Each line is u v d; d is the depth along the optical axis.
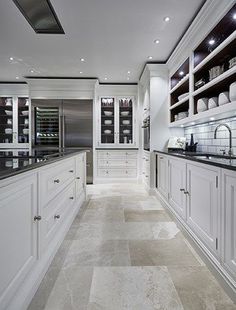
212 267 1.67
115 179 5.59
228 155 2.59
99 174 5.59
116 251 2.03
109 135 5.74
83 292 1.47
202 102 2.81
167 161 3.17
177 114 4.08
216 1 2.19
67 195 2.51
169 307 1.34
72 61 4.16
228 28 2.42
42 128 5.34
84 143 5.43
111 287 1.52
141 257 1.93
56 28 2.80
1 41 3.35
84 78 5.16
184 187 2.38
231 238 1.41
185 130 4.24
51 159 1.73
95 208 3.39
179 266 1.79
